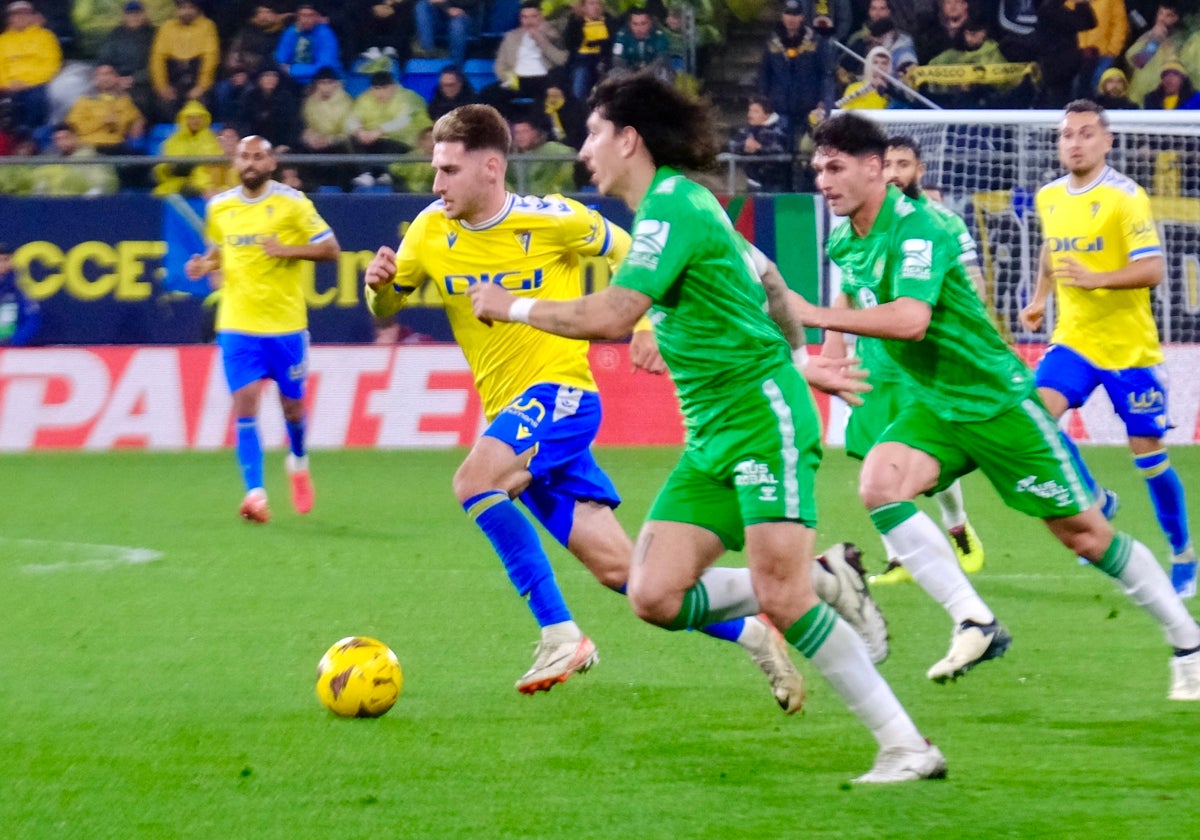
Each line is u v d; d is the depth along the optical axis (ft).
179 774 47.26
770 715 55.16
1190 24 176.55
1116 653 65.77
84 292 144.46
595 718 54.65
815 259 145.48
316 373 146.20
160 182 155.33
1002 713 55.06
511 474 58.95
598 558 60.44
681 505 48.03
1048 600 78.48
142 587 81.82
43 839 41.14
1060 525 57.72
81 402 145.18
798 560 45.14
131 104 168.35
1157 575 57.00
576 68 167.02
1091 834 40.83
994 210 145.38
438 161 60.75
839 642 45.44
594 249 63.21
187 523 105.40
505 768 47.85
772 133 161.07
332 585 82.48
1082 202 84.23
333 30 172.24
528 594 57.77
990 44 175.63
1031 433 57.47
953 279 57.00
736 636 53.06
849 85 175.63
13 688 59.21
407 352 146.82
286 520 106.93
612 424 149.38
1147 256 80.89
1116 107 173.58
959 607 57.67
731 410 45.50
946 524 86.69
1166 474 82.69
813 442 45.75
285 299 105.60
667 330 46.03
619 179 45.98
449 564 89.15
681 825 41.86
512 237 61.77
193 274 106.01
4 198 142.61
